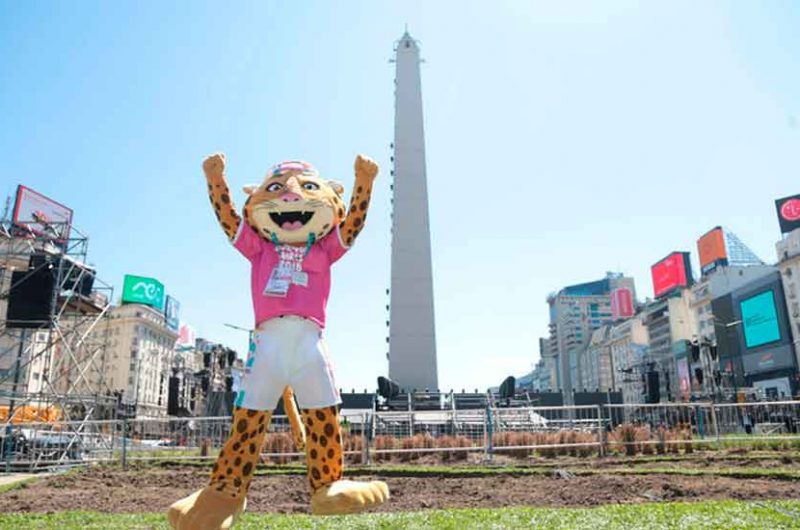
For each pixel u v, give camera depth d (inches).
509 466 516.1
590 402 1808.6
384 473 474.6
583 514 269.1
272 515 286.4
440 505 337.7
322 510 177.3
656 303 3998.5
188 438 680.4
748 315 2822.3
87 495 396.8
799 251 2566.4
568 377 6033.5
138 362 3228.3
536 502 339.0
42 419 949.2
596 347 5196.9
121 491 416.2
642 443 606.2
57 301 1021.2
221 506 174.7
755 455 557.0
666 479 401.1
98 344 1320.1
